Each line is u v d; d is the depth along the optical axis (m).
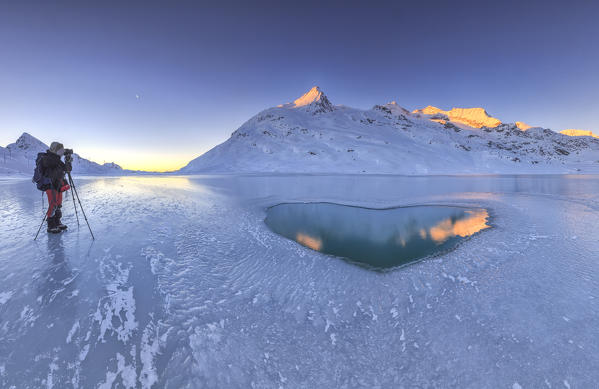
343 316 4.27
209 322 3.58
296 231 10.48
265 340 3.44
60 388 2.25
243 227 9.88
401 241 9.29
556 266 6.36
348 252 8.00
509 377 3.02
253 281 5.26
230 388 2.60
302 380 2.87
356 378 2.97
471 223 12.12
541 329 3.87
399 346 3.54
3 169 83.06
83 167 183.75
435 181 43.22
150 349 2.86
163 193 17.66
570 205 16.09
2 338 2.65
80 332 2.89
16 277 3.93
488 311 4.41
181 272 5.00
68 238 6.03
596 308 4.41
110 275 4.30
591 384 2.91
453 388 2.88
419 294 5.14
